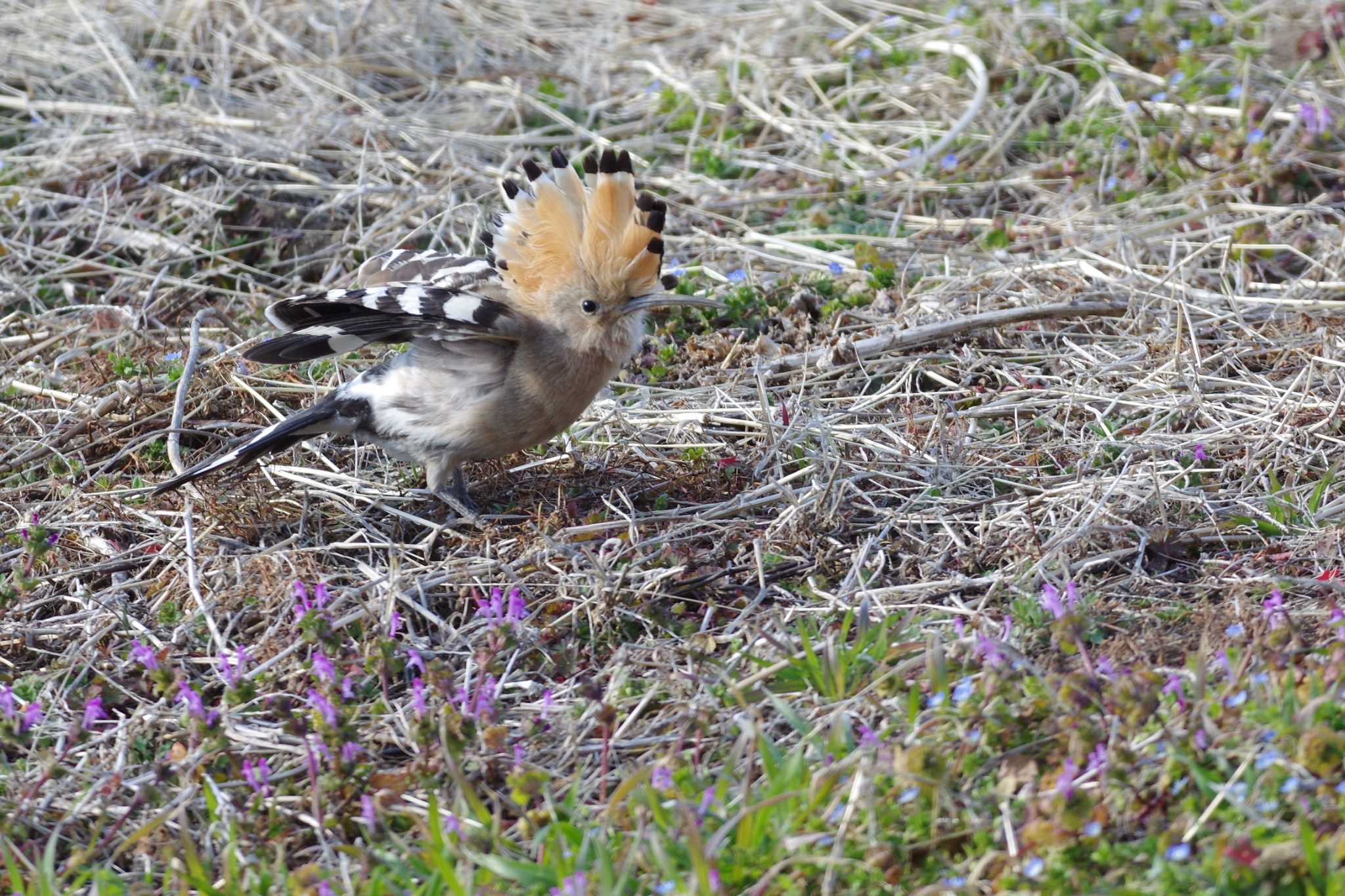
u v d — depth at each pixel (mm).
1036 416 11852
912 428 11570
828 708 8328
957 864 7008
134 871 7828
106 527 10953
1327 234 14531
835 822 7219
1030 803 7012
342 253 15516
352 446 12156
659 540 10242
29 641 9789
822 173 16844
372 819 7566
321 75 19156
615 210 10367
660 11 21453
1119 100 17422
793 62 19297
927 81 18562
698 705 8492
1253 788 6910
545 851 7191
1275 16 18875
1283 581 9188
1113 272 14211
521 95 18703
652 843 7031
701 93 18719
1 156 17016
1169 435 11242
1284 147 15945
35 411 12617
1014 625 8867
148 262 15219
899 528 10430
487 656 8867
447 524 10883
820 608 9414
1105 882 6625
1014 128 17219
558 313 10539
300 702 8938
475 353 10602
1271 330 12938
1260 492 10586
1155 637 8602
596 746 8383
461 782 7637
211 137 17094
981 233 15531
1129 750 7199
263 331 13828
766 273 14820
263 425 12250
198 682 9266
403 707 8828
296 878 7285
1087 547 9883
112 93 18578
